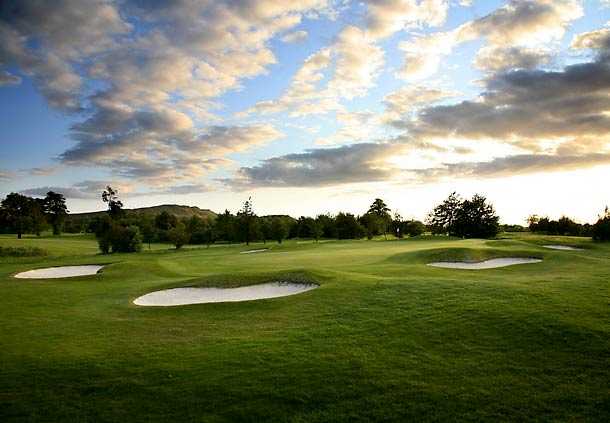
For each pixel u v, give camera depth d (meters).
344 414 9.75
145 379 11.62
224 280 25.41
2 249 59.59
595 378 11.02
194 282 25.53
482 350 12.93
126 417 9.80
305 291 21.55
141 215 103.75
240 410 10.01
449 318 15.59
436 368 11.86
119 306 20.86
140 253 58.88
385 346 13.49
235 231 87.75
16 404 10.40
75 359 13.13
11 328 16.81
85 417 9.82
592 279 20.89
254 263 37.81
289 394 10.63
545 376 11.21
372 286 20.83
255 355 13.06
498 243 52.72
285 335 14.91
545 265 33.69
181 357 13.15
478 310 16.12
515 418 9.42
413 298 18.36
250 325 16.59
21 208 103.94
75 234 119.44
